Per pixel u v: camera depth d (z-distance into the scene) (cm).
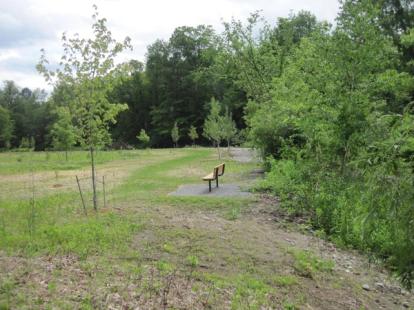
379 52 1189
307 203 1093
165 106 6794
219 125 3184
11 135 7112
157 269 632
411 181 372
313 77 1228
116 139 6988
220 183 1534
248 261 724
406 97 1212
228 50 2431
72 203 1156
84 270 587
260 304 561
